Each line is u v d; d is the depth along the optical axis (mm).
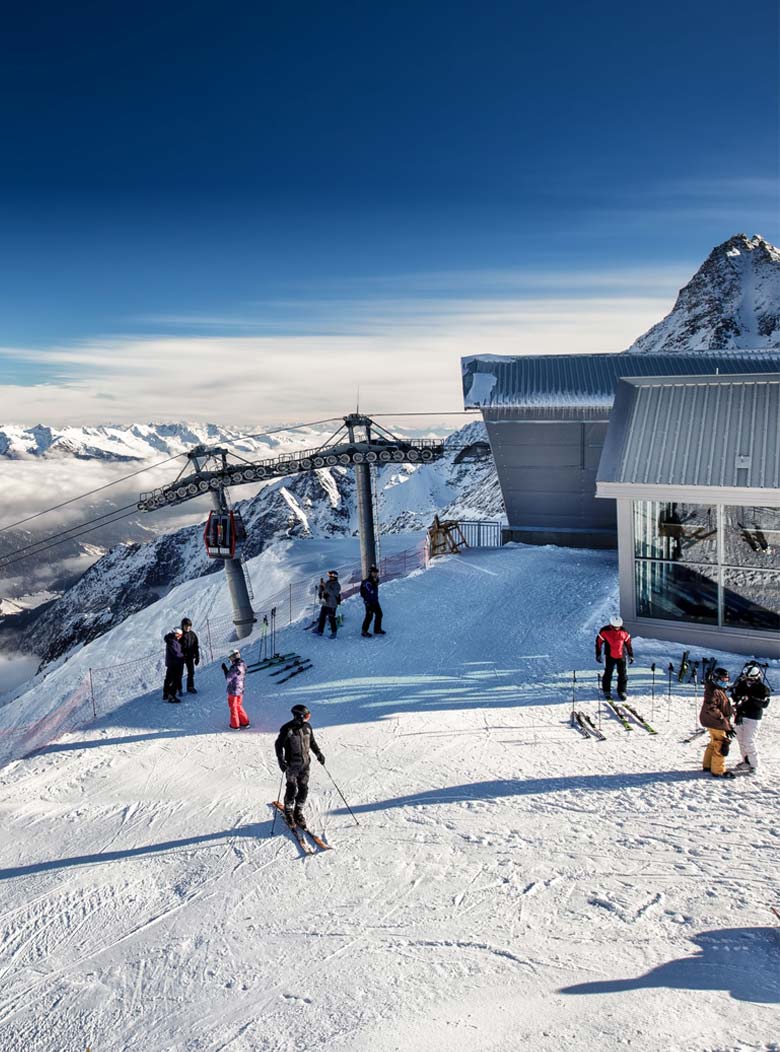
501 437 30531
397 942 8234
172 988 7816
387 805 11484
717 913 8352
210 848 10555
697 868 9312
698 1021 6602
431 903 8922
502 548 33000
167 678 16547
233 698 14797
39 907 9445
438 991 7371
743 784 11562
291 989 7625
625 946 7875
